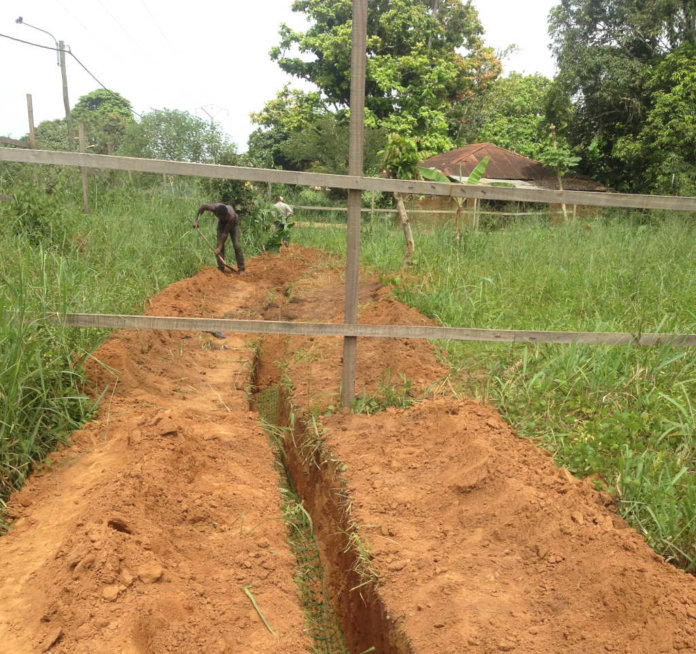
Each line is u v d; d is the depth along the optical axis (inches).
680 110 729.0
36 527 116.2
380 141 1013.8
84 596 93.4
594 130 908.6
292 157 1188.5
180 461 139.3
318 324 166.1
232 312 311.7
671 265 286.8
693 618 91.4
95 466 137.4
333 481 149.9
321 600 127.3
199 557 113.5
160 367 205.8
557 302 257.1
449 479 139.1
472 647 92.9
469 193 157.0
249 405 210.4
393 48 1146.7
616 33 866.1
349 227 162.2
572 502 124.1
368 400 182.1
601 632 93.5
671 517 118.0
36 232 284.5
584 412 163.8
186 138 1147.3
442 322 235.3
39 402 147.6
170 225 424.5
